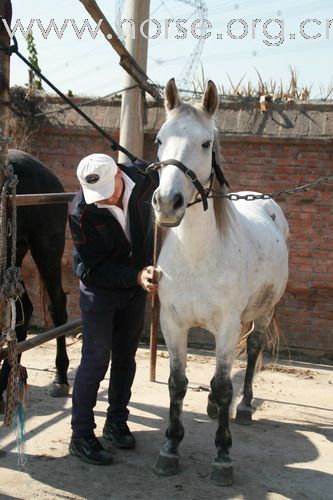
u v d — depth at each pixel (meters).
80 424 3.49
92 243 3.36
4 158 3.26
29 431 3.89
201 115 2.99
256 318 4.33
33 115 6.73
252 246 3.61
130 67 5.27
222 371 3.29
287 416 4.48
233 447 3.82
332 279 6.20
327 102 6.32
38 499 3.04
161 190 2.77
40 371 5.30
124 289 3.48
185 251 3.15
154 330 5.09
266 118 6.29
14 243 3.31
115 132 6.56
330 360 6.25
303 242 6.26
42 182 4.50
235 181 6.40
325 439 4.04
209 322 3.28
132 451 3.68
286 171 6.27
